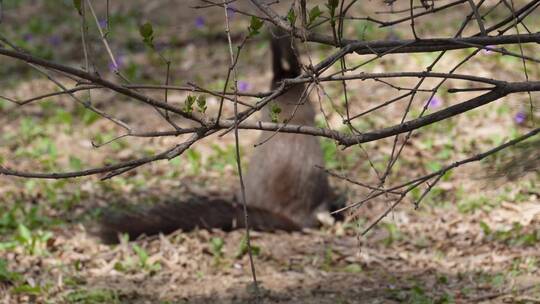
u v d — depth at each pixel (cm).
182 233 1142
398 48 546
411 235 1147
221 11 2308
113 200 1295
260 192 1152
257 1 563
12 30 2277
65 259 1074
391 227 1148
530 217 1166
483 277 994
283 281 1006
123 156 1483
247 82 1795
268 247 1102
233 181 1365
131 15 2358
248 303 940
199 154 1448
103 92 1798
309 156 1155
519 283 972
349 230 1156
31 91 1834
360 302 934
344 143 562
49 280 1009
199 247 1094
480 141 1445
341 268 1048
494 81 546
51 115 1688
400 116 1572
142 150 1512
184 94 1759
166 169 1434
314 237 1133
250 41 2045
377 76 534
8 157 1480
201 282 1010
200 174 1401
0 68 1998
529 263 1025
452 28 1955
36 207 1241
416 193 1268
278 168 1148
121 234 1134
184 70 1919
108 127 1617
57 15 2408
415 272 1027
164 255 1083
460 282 987
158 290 988
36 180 1361
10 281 998
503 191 1241
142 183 1363
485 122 1514
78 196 1292
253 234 1142
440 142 1451
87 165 1449
